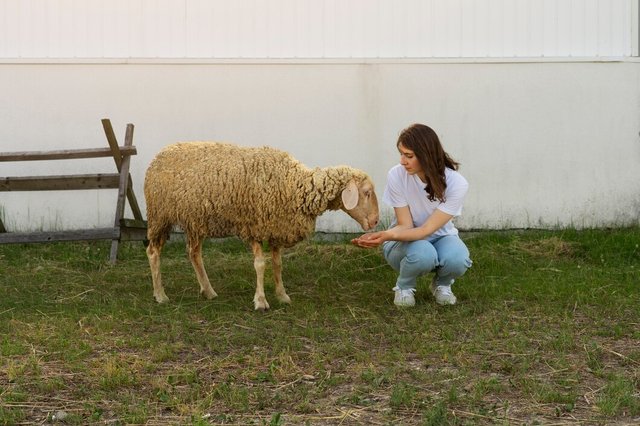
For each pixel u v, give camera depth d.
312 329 5.59
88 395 4.48
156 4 8.80
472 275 7.34
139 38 8.84
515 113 8.86
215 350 5.25
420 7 8.80
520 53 8.86
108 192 8.91
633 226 8.93
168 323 5.88
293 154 8.88
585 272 7.39
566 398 4.37
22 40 8.84
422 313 6.09
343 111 8.84
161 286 6.58
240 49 8.85
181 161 6.30
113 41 8.84
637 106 8.87
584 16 8.83
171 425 4.07
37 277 7.38
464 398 4.38
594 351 5.17
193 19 8.82
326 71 8.80
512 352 5.18
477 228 8.91
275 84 8.83
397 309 6.26
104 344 5.39
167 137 8.88
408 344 5.33
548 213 8.93
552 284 6.90
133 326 5.83
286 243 6.37
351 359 5.08
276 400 4.38
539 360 5.04
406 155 5.88
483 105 8.84
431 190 5.91
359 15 8.81
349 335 5.61
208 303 6.42
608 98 8.86
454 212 6.00
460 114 8.85
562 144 8.88
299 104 8.84
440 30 8.84
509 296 6.59
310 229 6.29
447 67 8.80
